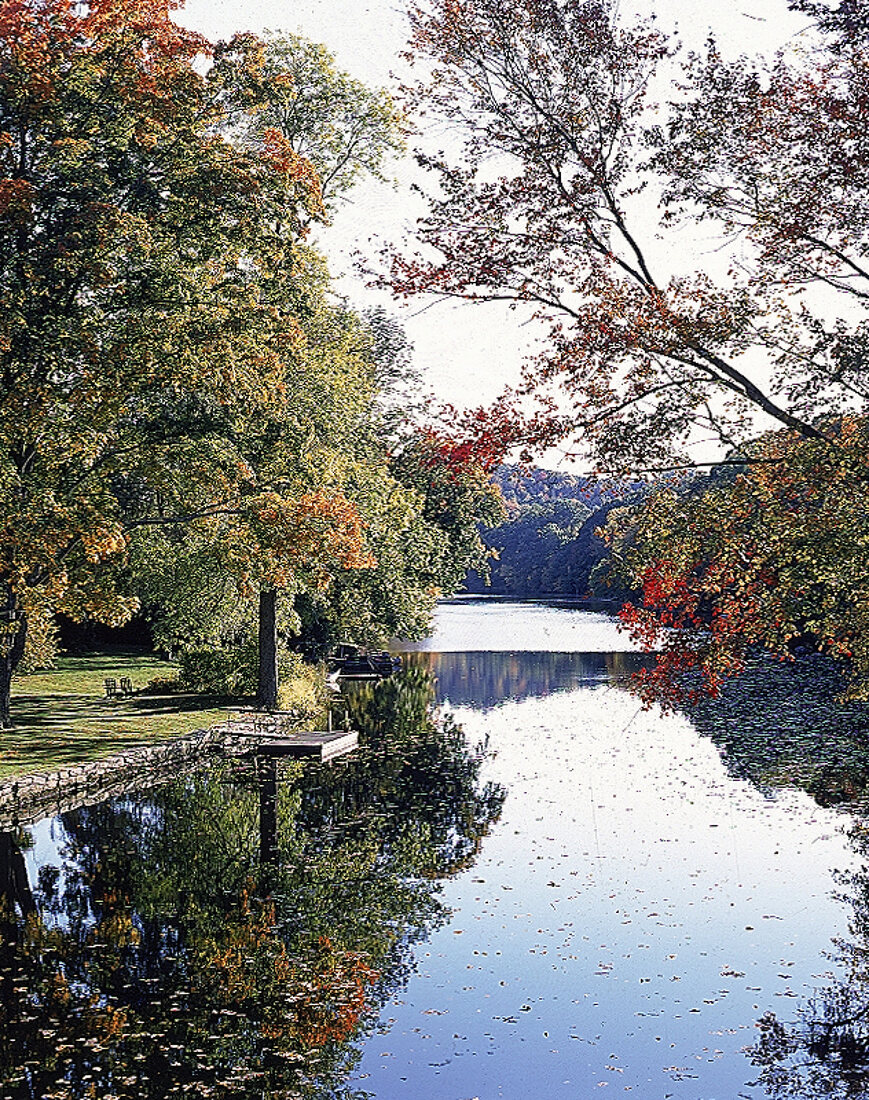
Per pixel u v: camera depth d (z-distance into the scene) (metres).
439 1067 8.52
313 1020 9.54
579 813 17.86
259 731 25.23
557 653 52.44
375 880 14.08
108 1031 9.29
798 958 10.86
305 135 27.67
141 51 20.64
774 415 7.99
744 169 8.05
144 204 20.33
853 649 9.37
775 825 16.64
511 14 7.82
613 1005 9.73
